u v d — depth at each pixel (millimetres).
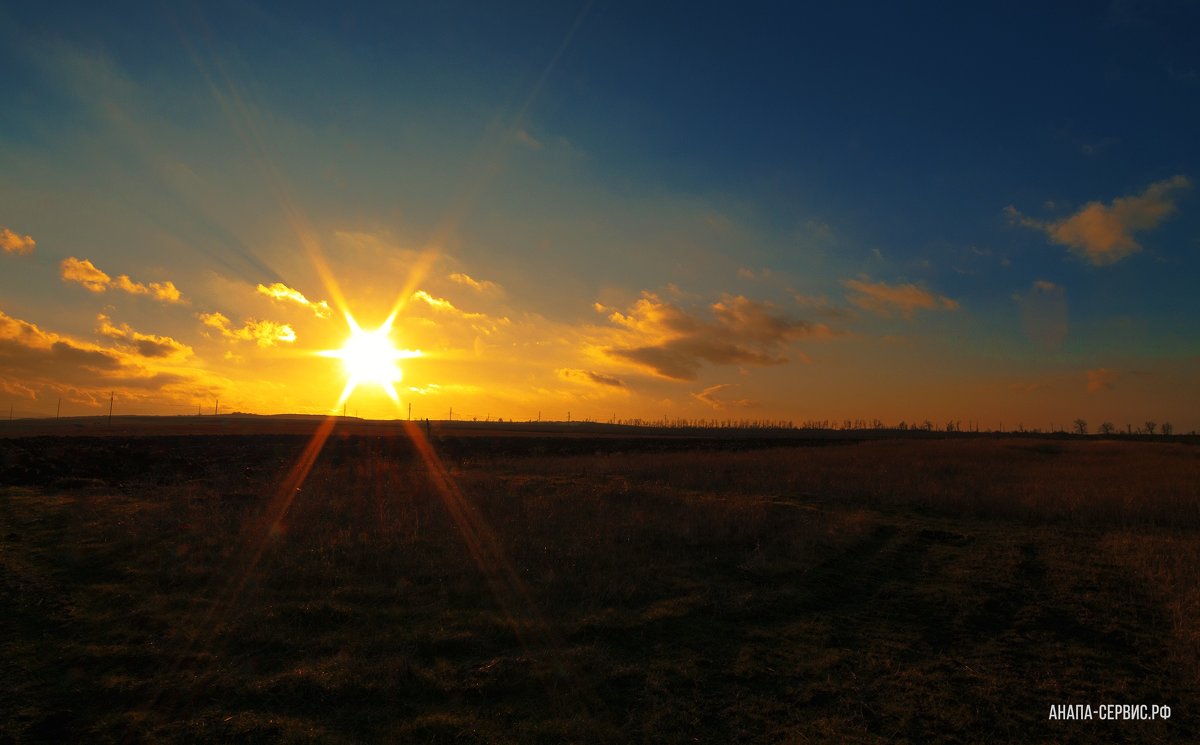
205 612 8859
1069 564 13219
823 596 10805
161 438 54062
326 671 6988
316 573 10656
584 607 9477
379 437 67438
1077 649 8562
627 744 5816
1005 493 22312
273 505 17250
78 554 11797
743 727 6227
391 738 5793
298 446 49094
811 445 66250
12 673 6867
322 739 5723
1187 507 19516
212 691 6570
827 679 7375
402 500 18375
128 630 8180
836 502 21438
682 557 12828
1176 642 8789
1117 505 19734
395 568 11133
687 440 79500
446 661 7434
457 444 55969
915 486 24641
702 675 7340
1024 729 6383
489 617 8867
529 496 19922
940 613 10047
